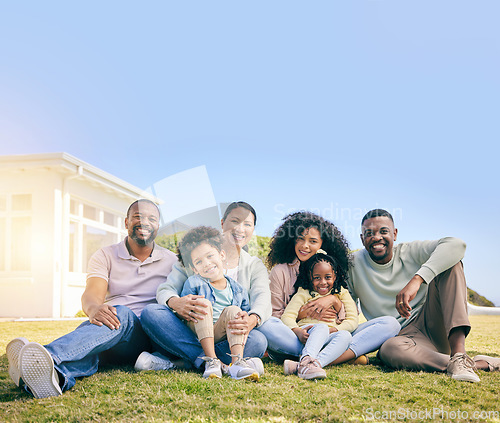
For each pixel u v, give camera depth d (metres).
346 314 3.19
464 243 2.97
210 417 1.88
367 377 2.62
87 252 11.56
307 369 2.57
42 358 2.20
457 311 2.84
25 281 10.12
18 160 10.14
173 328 2.71
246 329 2.66
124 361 2.84
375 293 3.30
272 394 2.21
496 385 2.47
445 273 2.97
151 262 3.03
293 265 3.33
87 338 2.44
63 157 10.08
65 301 10.34
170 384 2.36
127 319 2.64
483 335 5.29
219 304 2.76
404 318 3.21
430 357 2.81
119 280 3.00
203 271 2.76
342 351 2.88
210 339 2.63
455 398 2.20
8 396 2.25
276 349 2.94
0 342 4.61
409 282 2.97
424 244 3.20
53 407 2.04
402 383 2.48
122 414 1.93
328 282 3.15
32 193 10.39
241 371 2.47
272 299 3.25
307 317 3.14
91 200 11.41
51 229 10.23
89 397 2.17
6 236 10.47
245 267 3.04
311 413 1.94
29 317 10.05
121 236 12.60
